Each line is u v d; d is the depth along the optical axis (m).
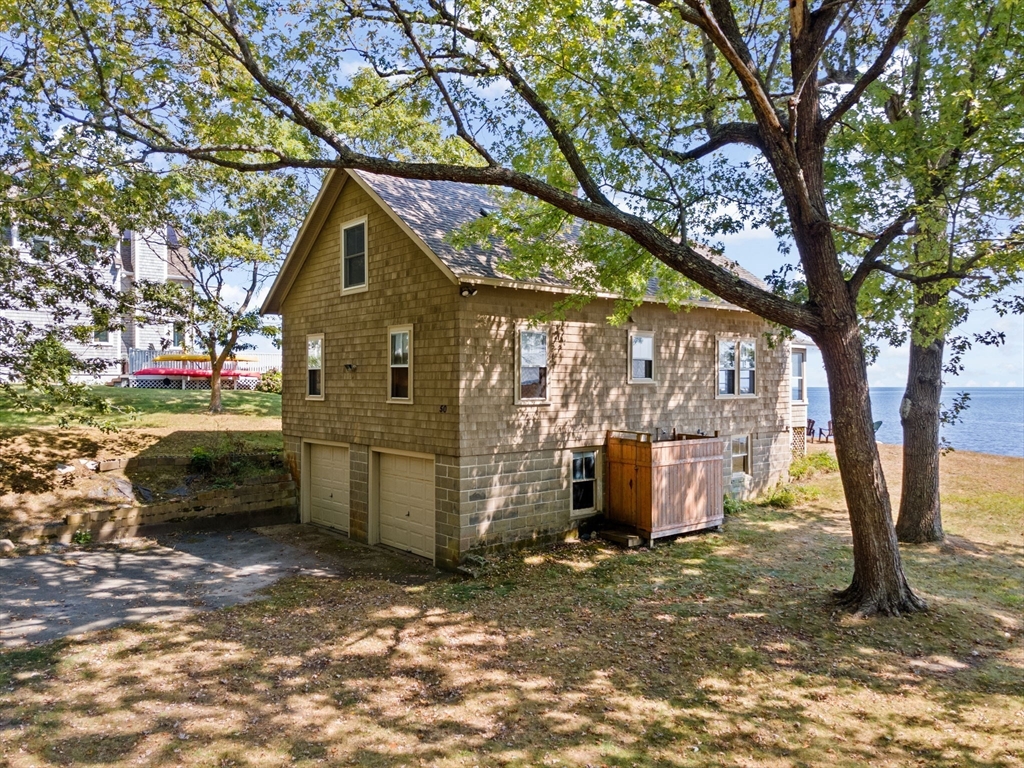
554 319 12.70
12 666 7.30
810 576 10.64
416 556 12.67
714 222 11.37
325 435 15.14
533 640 8.16
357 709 6.39
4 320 13.54
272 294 16.52
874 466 8.92
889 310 11.16
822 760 5.46
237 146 9.86
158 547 12.98
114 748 5.64
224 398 23.39
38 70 9.16
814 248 8.83
